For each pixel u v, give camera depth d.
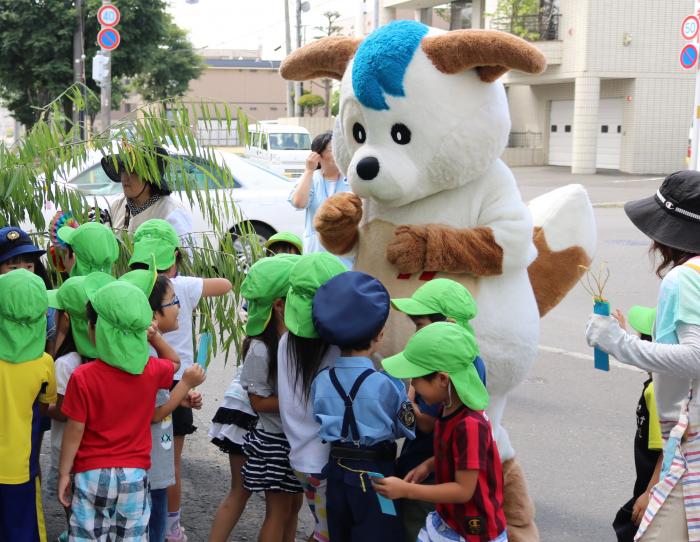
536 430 6.39
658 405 3.39
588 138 31.14
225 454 6.05
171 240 4.52
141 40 27.61
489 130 3.73
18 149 4.86
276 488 3.98
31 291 3.63
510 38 3.58
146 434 3.71
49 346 4.55
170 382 3.78
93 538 3.59
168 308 4.07
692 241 3.34
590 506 5.19
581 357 8.30
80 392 3.54
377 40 3.78
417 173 3.78
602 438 6.24
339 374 3.51
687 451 3.18
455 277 3.85
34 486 3.78
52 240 4.78
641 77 31.42
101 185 9.83
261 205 11.12
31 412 3.73
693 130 17.03
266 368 3.91
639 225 3.47
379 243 4.02
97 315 3.60
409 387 3.93
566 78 31.67
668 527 3.19
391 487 3.24
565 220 4.39
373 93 3.73
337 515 3.54
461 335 3.19
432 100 3.68
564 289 4.39
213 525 4.38
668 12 31.08
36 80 27.47
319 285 3.60
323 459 3.68
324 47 4.11
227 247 5.04
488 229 3.78
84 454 3.58
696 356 3.08
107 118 18.31
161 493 4.12
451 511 3.26
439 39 3.67
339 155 4.18
